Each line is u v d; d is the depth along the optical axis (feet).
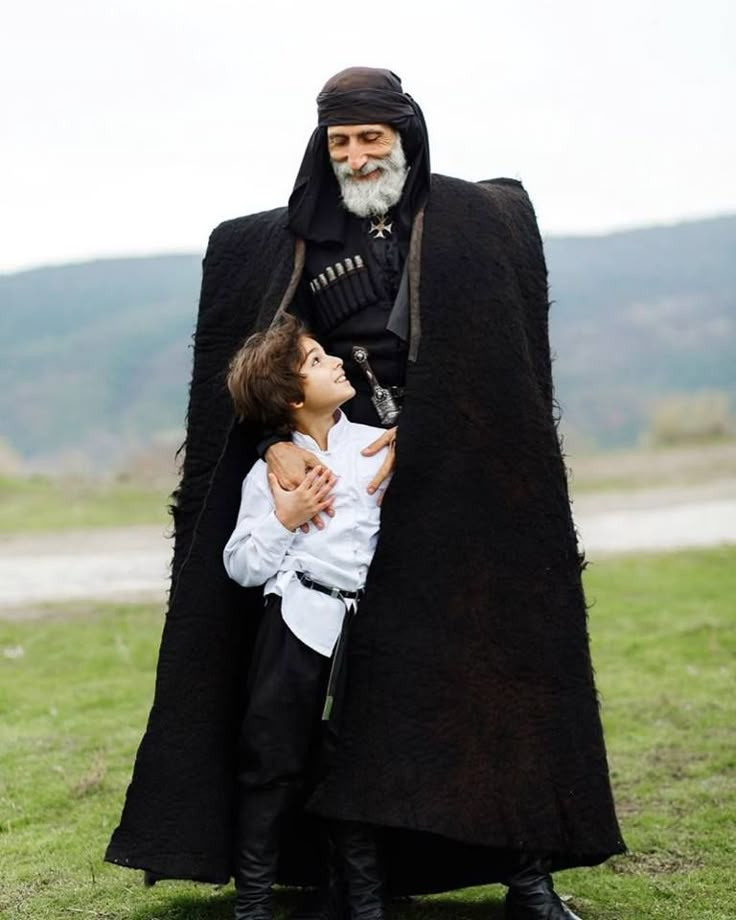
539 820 15.62
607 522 59.41
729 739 24.67
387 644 15.55
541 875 16.42
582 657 16.08
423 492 15.64
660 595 39.63
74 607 40.24
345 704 15.56
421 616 15.58
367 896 15.72
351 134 16.14
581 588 16.31
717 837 19.76
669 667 30.50
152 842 15.60
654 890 17.90
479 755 15.60
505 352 15.96
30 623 37.52
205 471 16.72
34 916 17.13
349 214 16.58
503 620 15.78
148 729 15.78
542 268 16.81
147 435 162.91
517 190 17.20
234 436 15.96
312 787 15.84
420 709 15.51
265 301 16.46
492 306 15.98
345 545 15.49
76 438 163.32
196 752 15.72
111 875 18.53
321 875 16.72
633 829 20.17
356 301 16.39
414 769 15.44
